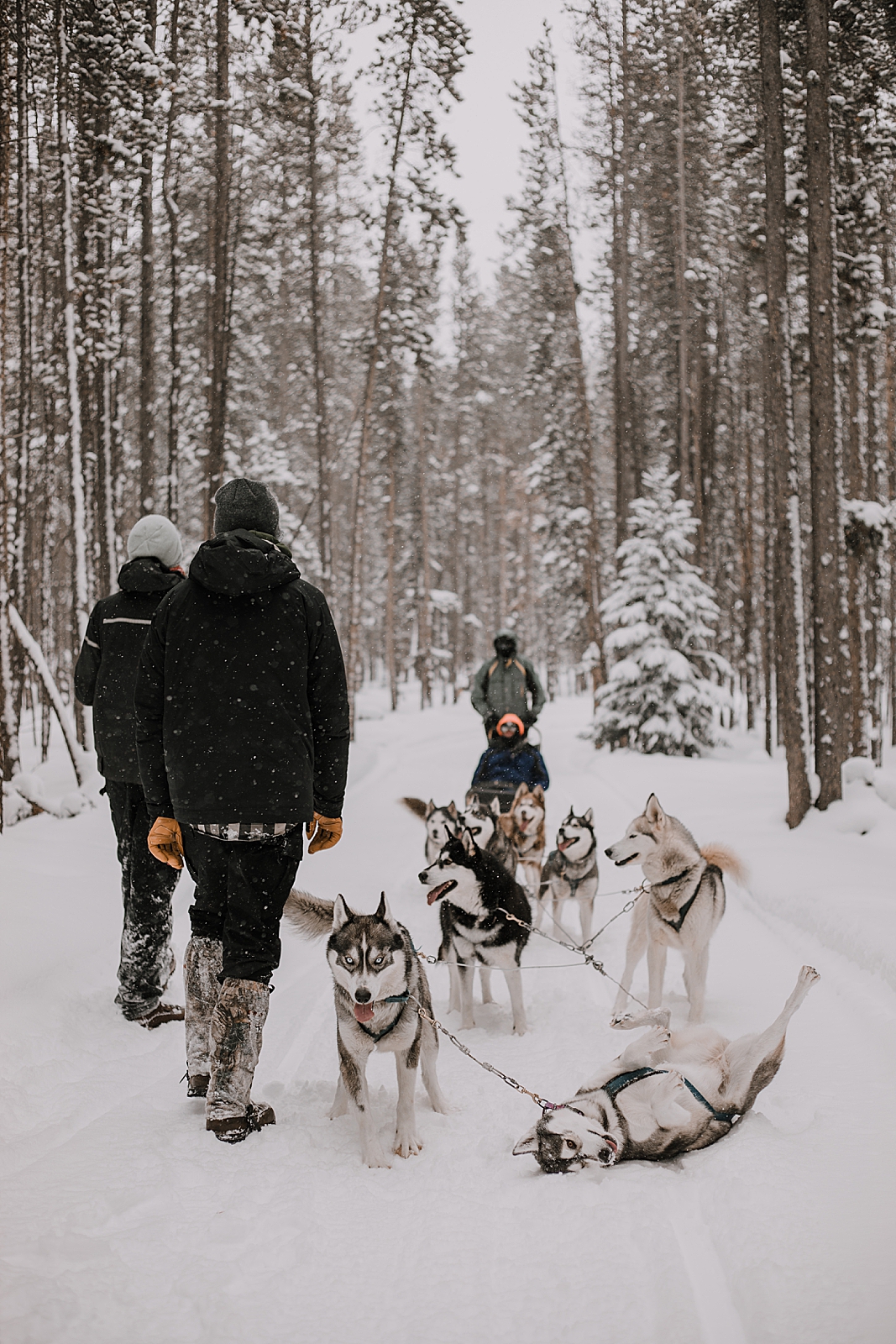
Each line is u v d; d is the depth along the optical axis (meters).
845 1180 3.27
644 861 5.64
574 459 32.09
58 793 12.48
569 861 7.77
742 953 7.08
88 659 5.34
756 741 26.81
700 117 25.77
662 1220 3.16
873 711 20.44
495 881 5.50
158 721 4.05
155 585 5.20
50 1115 3.93
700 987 5.64
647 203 27.73
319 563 30.81
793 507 11.79
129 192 17.84
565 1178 3.53
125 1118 3.88
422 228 22.31
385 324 27.58
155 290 22.98
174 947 6.24
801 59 13.59
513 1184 3.48
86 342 15.86
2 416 8.92
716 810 13.04
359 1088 3.74
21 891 6.18
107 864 7.69
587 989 6.43
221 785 3.85
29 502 17.72
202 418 24.41
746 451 30.27
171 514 17.91
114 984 5.54
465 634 56.09
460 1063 4.93
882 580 25.08
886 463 21.77
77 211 15.15
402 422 39.47
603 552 37.12
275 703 3.96
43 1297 2.56
